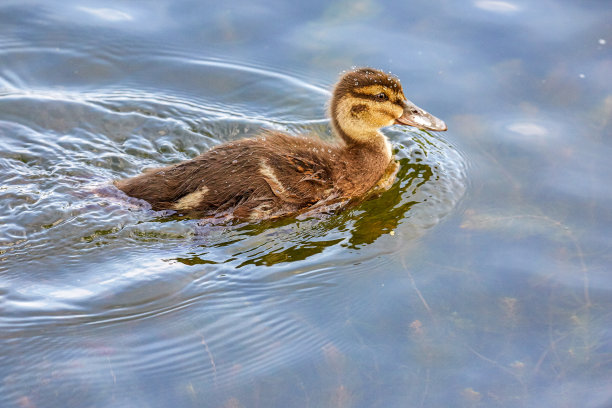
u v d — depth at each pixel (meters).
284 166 8.27
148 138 9.86
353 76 9.42
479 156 9.41
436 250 7.89
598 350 6.61
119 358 6.52
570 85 10.31
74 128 9.88
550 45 10.98
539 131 9.67
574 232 8.07
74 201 8.23
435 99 10.27
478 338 6.75
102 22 11.91
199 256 7.72
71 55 11.31
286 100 10.65
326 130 10.18
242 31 11.73
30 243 7.71
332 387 6.25
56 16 12.01
